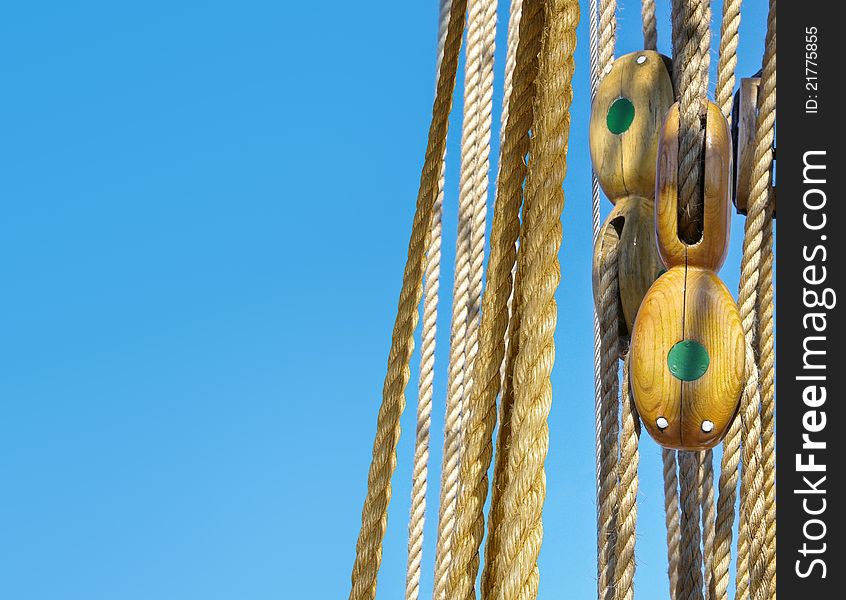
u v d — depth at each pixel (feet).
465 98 7.36
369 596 5.05
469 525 4.25
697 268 4.79
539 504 3.90
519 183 4.68
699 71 4.81
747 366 4.85
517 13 7.35
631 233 5.28
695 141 4.74
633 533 5.11
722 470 5.22
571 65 4.49
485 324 4.53
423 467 7.43
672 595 5.63
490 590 4.19
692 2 4.88
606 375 5.29
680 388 4.68
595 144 5.50
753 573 4.91
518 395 4.06
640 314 4.79
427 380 7.54
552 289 4.17
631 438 5.19
